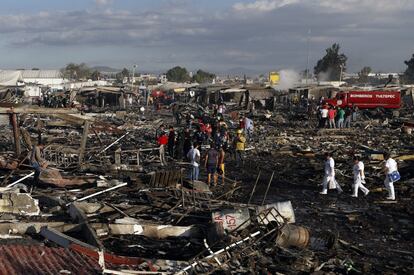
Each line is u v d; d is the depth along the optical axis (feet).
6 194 49.62
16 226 43.21
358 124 165.68
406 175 77.97
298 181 75.97
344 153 101.19
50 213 50.47
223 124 109.40
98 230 43.57
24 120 138.82
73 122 84.12
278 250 40.32
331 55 520.01
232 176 79.15
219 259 37.58
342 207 59.93
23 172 69.41
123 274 31.07
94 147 93.09
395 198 64.75
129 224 44.91
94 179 65.41
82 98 236.43
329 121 151.94
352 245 44.19
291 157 98.53
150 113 201.67
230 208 51.80
